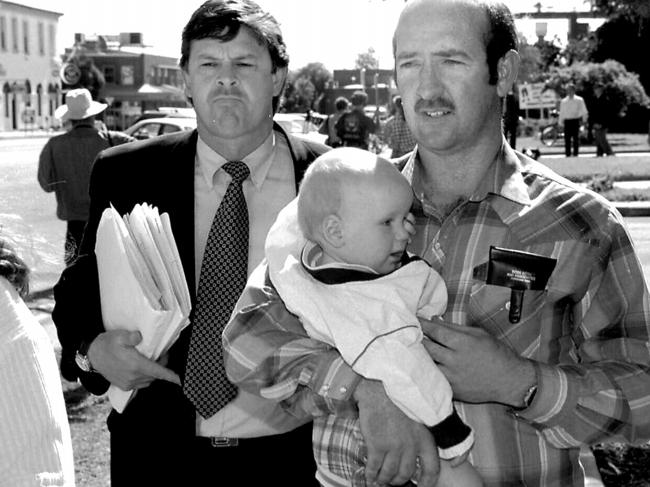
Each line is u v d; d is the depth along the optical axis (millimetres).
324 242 2432
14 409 1931
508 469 2506
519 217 2572
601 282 2586
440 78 2545
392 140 13344
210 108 3365
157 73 95312
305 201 2451
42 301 8492
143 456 3309
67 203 8969
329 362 2352
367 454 2355
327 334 2350
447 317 2574
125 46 104188
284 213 2613
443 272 2602
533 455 2529
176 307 2936
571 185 2627
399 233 2402
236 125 3354
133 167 3418
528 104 32375
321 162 2465
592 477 2936
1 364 1936
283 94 3713
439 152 2623
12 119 82438
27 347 1973
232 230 3299
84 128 8984
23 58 83688
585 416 2449
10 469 1913
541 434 2539
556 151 35750
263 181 3494
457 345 2359
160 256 2967
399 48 2604
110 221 3016
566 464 2584
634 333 2574
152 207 3357
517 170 2656
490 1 2584
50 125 87625
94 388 3305
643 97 46812
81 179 8930
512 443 2512
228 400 3199
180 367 3223
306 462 3359
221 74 3346
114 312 3023
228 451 3273
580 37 37344
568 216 2564
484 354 2363
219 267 3279
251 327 2502
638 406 2482
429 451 2312
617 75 43938
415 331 2297
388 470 2318
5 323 1975
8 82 80875
